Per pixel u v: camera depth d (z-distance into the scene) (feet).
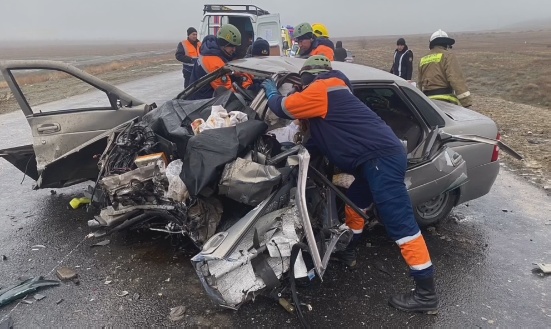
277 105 11.03
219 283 9.89
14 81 14.52
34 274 11.95
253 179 10.50
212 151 10.82
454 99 20.75
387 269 12.63
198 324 10.12
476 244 14.35
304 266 10.39
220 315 10.44
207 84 16.46
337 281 12.00
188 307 10.71
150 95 45.75
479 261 13.30
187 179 10.74
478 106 40.73
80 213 15.89
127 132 13.46
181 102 13.39
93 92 44.04
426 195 13.43
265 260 10.18
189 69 35.12
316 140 11.15
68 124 15.20
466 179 13.83
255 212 10.38
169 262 12.66
